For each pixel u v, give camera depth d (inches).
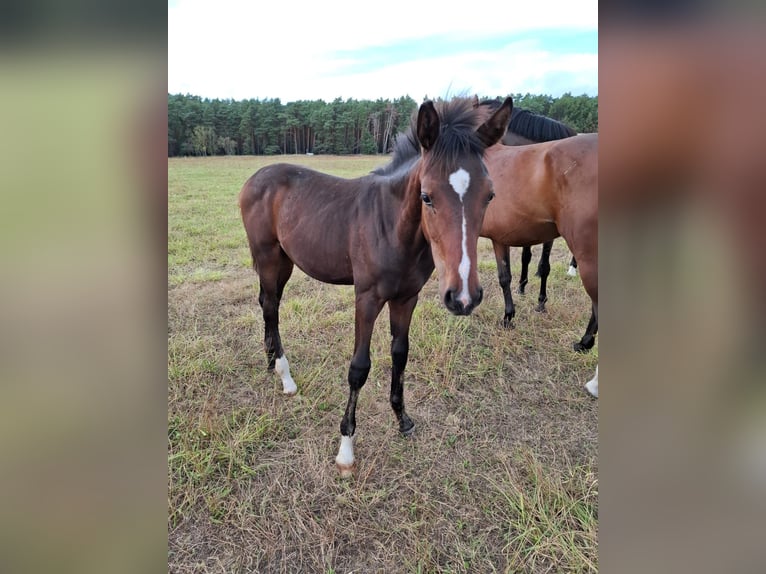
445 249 70.5
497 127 75.6
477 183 70.1
